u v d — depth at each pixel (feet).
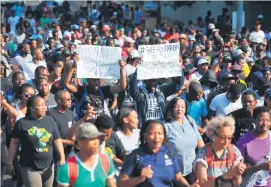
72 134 33.45
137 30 85.35
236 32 94.43
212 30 87.15
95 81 39.81
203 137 38.01
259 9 107.76
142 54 42.06
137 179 24.89
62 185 24.63
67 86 39.17
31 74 53.01
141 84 42.01
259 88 41.68
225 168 27.40
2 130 36.24
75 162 24.77
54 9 129.70
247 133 31.01
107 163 25.39
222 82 42.93
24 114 36.27
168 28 103.40
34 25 110.52
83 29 92.32
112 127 29.99
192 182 28.99
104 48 40.37
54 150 33.78
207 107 41.14
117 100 42.75
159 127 25.61
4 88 45.73
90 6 136.26
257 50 65.77
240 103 38.83
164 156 25.76
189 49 68.33
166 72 42.34
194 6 134.31
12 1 122.11
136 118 31.73
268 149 30.63
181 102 32.89
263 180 30.53
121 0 151.84
